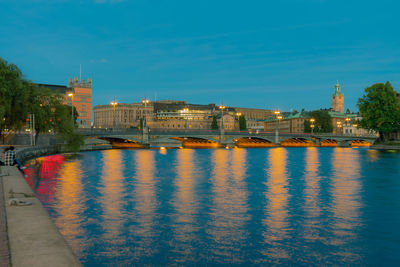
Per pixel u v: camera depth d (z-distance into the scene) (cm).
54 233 1295
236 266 1717
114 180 4434
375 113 11694
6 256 1069
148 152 10688
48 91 8106
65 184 4059
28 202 1808
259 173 5341
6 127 6919
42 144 8819
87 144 10756
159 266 1697
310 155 9775
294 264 1755
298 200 3231
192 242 2033
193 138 14475
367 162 7412
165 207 2886
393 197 3391
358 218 2592
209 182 4334
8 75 6397
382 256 1861
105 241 2027
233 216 2617
